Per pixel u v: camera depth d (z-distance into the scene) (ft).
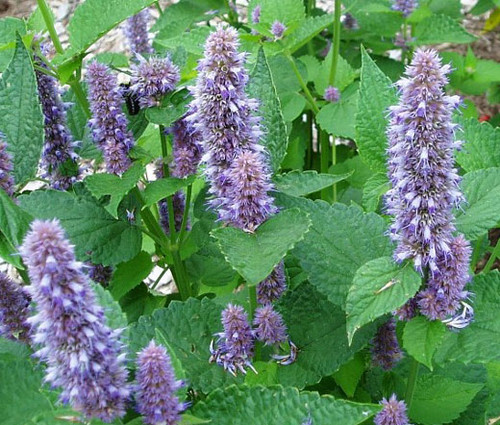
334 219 1.35
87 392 0.90
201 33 2.03
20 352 1.29
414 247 1.11
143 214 1.58
